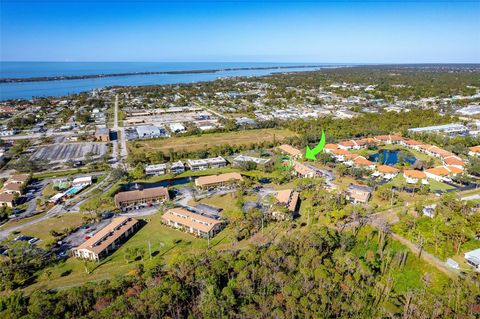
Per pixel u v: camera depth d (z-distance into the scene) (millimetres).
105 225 102062
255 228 96812
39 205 116750
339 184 130000
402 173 140375
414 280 75312
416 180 129125
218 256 74938
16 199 119938
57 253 88125
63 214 110188
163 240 93750
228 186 131375
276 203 106688
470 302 63031
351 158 158125
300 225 99125
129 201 114938
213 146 186750
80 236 96125
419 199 113188
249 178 139750
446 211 92500
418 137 187625
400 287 73812
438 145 175750
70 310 61375
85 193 127438
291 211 103562
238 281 67500
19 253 81188
